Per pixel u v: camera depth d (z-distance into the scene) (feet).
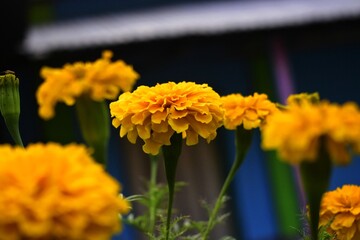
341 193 5.00
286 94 25.80
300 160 3.32
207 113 4.93
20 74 24.94
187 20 27.02
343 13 25.30
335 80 27.32
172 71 26.68
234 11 28.09
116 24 27.78
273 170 25.53
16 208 2.95
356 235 5.00
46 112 4.87
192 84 5.09
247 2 29.66
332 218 4.91
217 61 26.71
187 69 26.73
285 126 3.19
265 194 25.62
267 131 3.25
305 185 3.71
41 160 3.15
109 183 3.18
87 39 24.49
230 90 26.66
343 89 27.32
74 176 3.11
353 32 26.58
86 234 3.05
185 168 25.67
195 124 4.97
